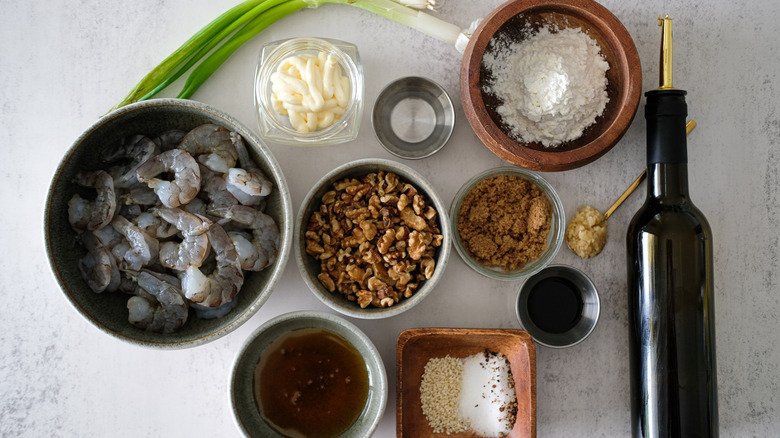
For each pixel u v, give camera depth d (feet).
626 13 2.02
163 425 1.99
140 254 1.80
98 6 1.99
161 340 1.79
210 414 1.99
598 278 2.01
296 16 2.00
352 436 1.89
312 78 1.82
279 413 1.93
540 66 1.85
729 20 2.02
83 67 1.99
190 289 1.77
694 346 1.81
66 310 2.00
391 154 2.00
